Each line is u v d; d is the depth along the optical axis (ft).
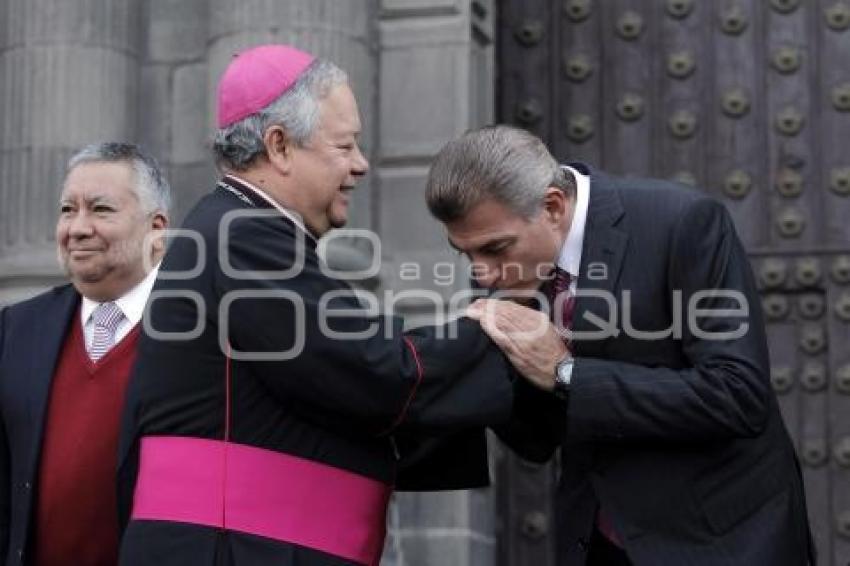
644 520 21.30
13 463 24.09
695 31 41.32
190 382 20.34
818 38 40.68
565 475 22.36
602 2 41.75
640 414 20.79
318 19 37.47
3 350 24.63
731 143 40.83
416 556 37.06
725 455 21.26
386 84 38.78
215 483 20.13
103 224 24.27
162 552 20.01
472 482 22.49
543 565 39.70
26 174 37.93
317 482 20.34
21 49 38.45
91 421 23.90
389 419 20.38
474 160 20.77
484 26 40.01
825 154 40.34
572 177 21.89
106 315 24.41
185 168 39.09
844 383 39.45
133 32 39.32
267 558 19.94
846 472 39.17
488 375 20.83
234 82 21.03
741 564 21.01
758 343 21.15
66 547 23.76
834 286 39.83
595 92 41.55
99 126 38.29
